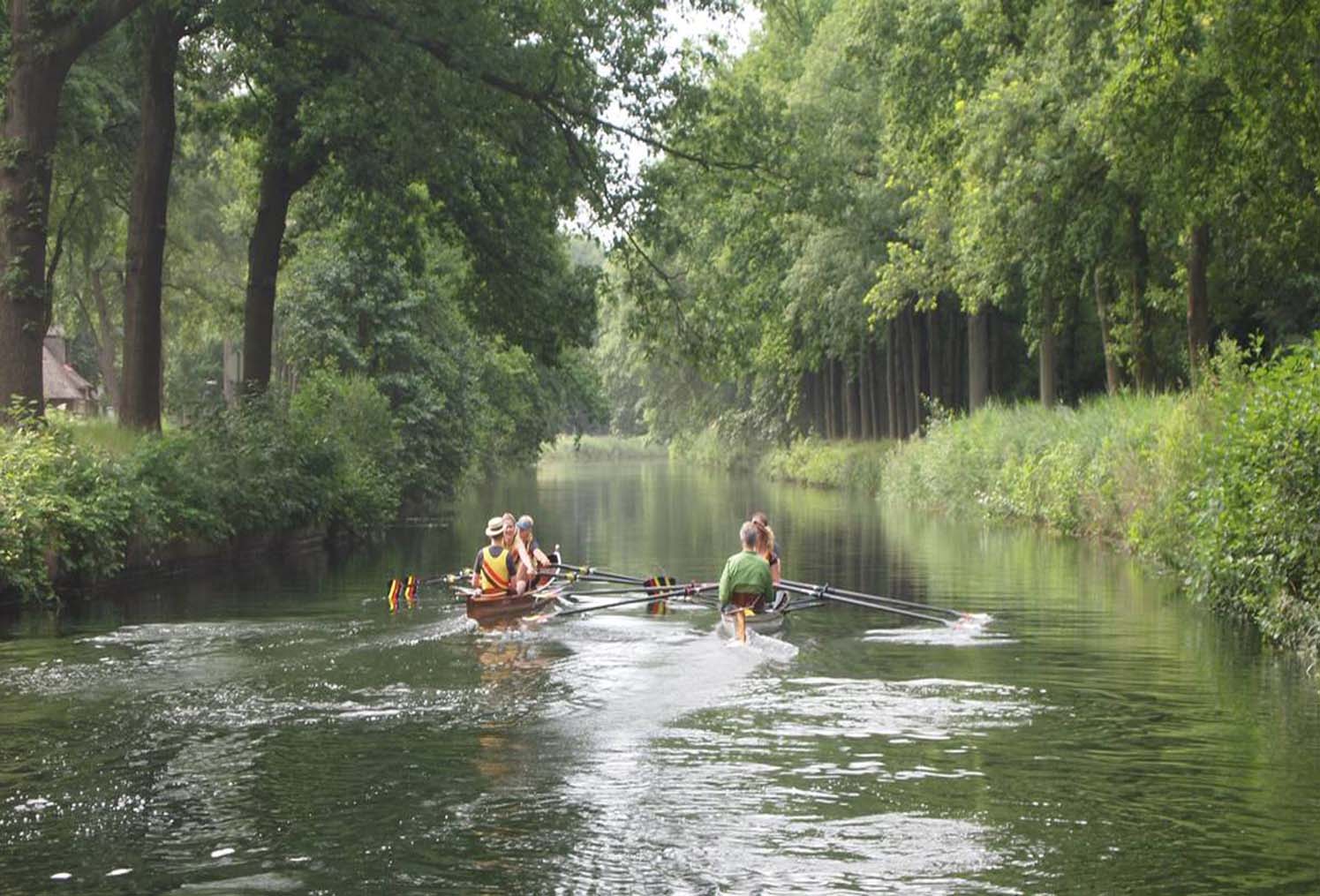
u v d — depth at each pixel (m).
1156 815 8.38
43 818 8.44
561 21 27.97
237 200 52.62
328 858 7.67
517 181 30.62
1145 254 32.44
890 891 7.12
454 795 8.88
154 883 7.29
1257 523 15.46
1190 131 21.69
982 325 45.59
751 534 16.86
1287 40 18.27
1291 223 22.34
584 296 32.88
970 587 20.55
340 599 19.69
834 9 48.94
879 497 49.31
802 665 13.75
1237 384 21.69
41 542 18.62
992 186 30.36
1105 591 19.86
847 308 48.16
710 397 88.25
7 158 22.50
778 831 8.11
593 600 19.30
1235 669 13.33
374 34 25.92
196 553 24.72
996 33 31.14
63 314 62.56
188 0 25.56
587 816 8.43
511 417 64.62
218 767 9.64
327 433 32.97
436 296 46.75
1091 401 42.06
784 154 31.70
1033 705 11.62
